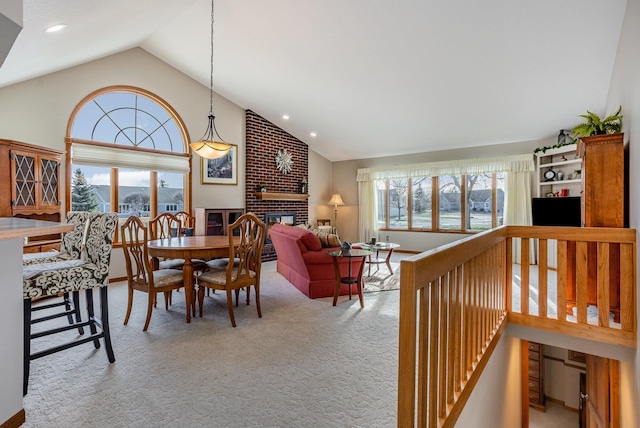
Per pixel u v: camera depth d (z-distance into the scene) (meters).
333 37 3.87
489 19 3.21
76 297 2.56
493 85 4.18
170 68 5.09
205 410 1.70
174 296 3.85
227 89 5.59
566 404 4.58
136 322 2.97
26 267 1.99
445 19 3.31
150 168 4.84
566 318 2.56
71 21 2.63
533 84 4.03
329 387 1.93
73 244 2.45
